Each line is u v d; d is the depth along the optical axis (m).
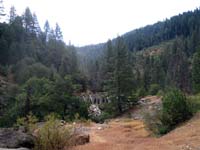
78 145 17.20
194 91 59.06
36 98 44.75
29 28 119.56
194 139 17.56
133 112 50.72
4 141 13.17
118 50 58.78
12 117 43.34
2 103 54.53
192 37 151.50
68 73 102.75
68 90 47.81
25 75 86.00
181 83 98.00
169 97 25.45
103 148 16.66
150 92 77.62
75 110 46.16
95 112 57.28
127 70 56.88
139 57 142.88
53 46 119.00
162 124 24.89
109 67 65.12
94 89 102.38
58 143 14.86
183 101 25.02
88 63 142.75
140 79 95.25
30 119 16.34
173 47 137.75
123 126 31.73
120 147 17.14
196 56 62.78
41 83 49.91
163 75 102.56
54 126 15.22
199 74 60.59
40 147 14.30
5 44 96.62
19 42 104.56
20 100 45.47
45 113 43.19
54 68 103.38
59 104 45.22
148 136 24.50
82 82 101.56
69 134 15.88
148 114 26.33
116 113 55.03
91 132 27.39
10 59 96.12
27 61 94.94
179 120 24.67
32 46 106.88
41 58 108.62
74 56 121.12
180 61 111.94
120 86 55.72
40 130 14.81
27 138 13.77
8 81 84.81
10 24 108.12
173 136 19.95
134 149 16.31
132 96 55.56
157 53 173.62
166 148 15.93
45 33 135.62
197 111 25.31
